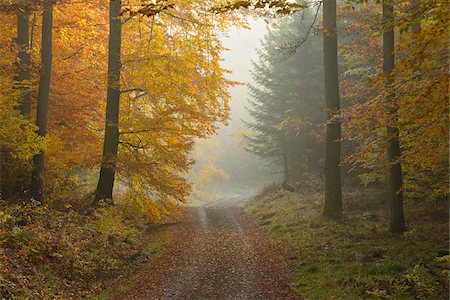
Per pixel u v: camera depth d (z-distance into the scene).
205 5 15.91
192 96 17.50
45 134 14.44
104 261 12.02
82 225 14.05
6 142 12.80
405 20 7.19
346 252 13.24
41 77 14.38
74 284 10.37
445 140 9.52
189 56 16.78
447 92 5.75
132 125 17.34
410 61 5.88
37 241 10.91
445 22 5.57
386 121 9.70
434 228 14.23
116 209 16.95
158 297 10.12
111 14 16.84
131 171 17.67
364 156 10.24
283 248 15.34
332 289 9.84
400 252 12.07
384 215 17.89
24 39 14.99
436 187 14.83
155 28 17.66
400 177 14.78
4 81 12.52
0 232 10.66
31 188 14.05
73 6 17.67
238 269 12.65
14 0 13.20
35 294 8.82
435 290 8.45
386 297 8.69
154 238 17.22
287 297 9.92
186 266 13.08
